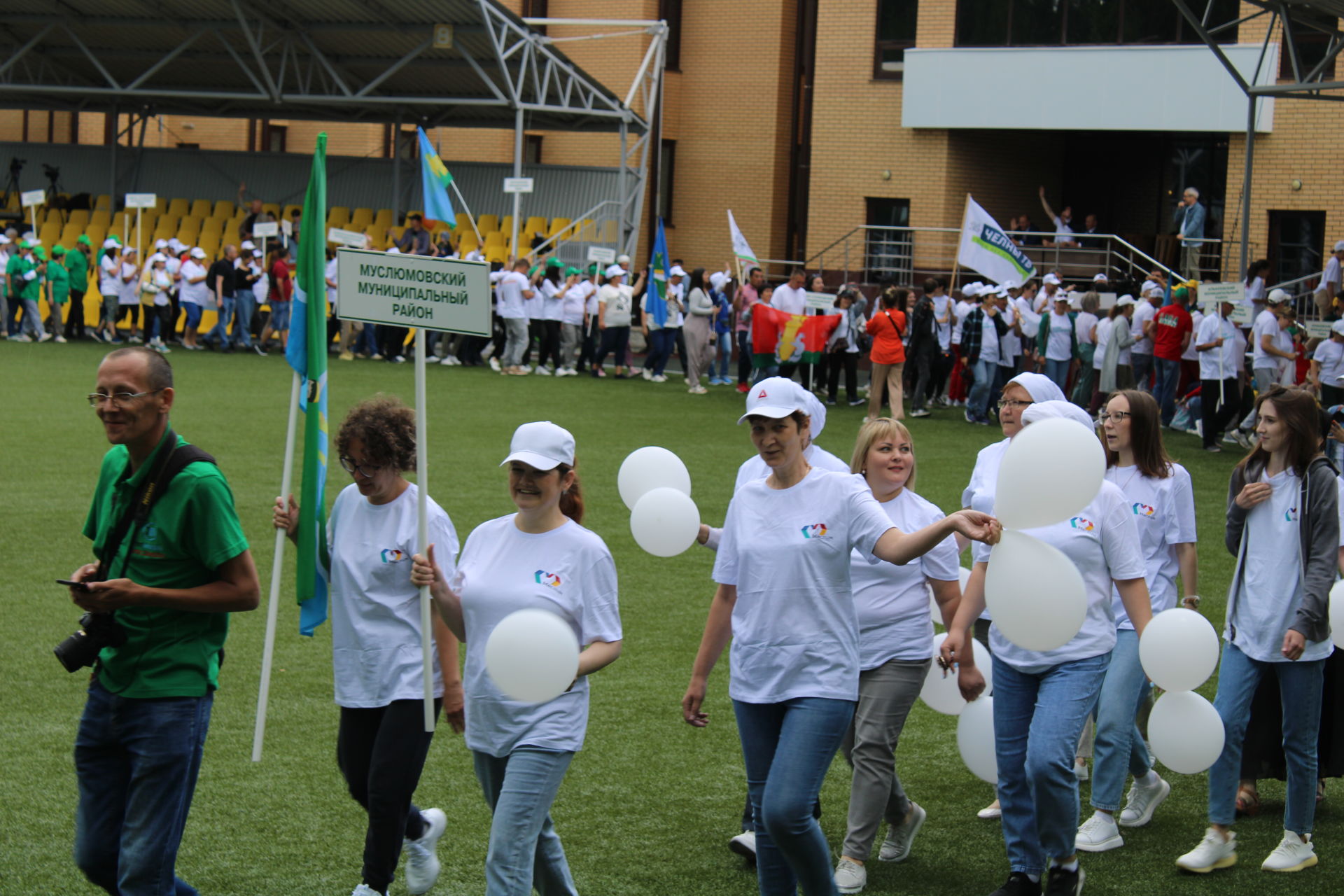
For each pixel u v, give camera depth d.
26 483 12.23
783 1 31.55
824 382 22.62
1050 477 4.39
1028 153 28.12
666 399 20.44
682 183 33.00
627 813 5.89
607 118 30.62
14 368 20.88
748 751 4.62
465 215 30.91
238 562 4.16
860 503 4.51
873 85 27.56
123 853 4.09
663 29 28.12
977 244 20.58
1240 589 5.61
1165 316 18.39
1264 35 23.92
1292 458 5.49
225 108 33.38
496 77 29.02
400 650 4.72
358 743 4.80
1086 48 25.30
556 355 23.55
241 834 5.49
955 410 21.16
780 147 31.97
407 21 26.73
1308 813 5.50
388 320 4.76
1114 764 5.66
